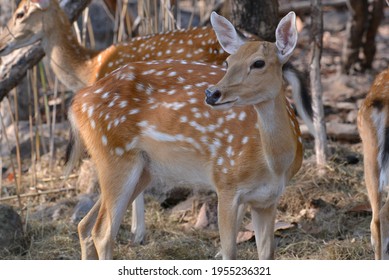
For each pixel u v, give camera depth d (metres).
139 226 10.66
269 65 7.95
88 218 9.49
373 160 9.27
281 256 10.02
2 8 14.91
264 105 8.11
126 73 9.25
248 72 7.90
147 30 12.91
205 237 10.66
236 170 8.57
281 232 10.57
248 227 10.66
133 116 9.05
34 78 13.20
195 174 9.02
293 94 10.73
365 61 16.31
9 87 12.40
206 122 8.76
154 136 9.02
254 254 10.07
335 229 10.61
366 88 15.39
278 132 8.21
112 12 14.62
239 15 12.00
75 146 9.63
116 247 10.49
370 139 9.30
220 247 10.35
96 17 17.70
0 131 14.27
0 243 10.38
